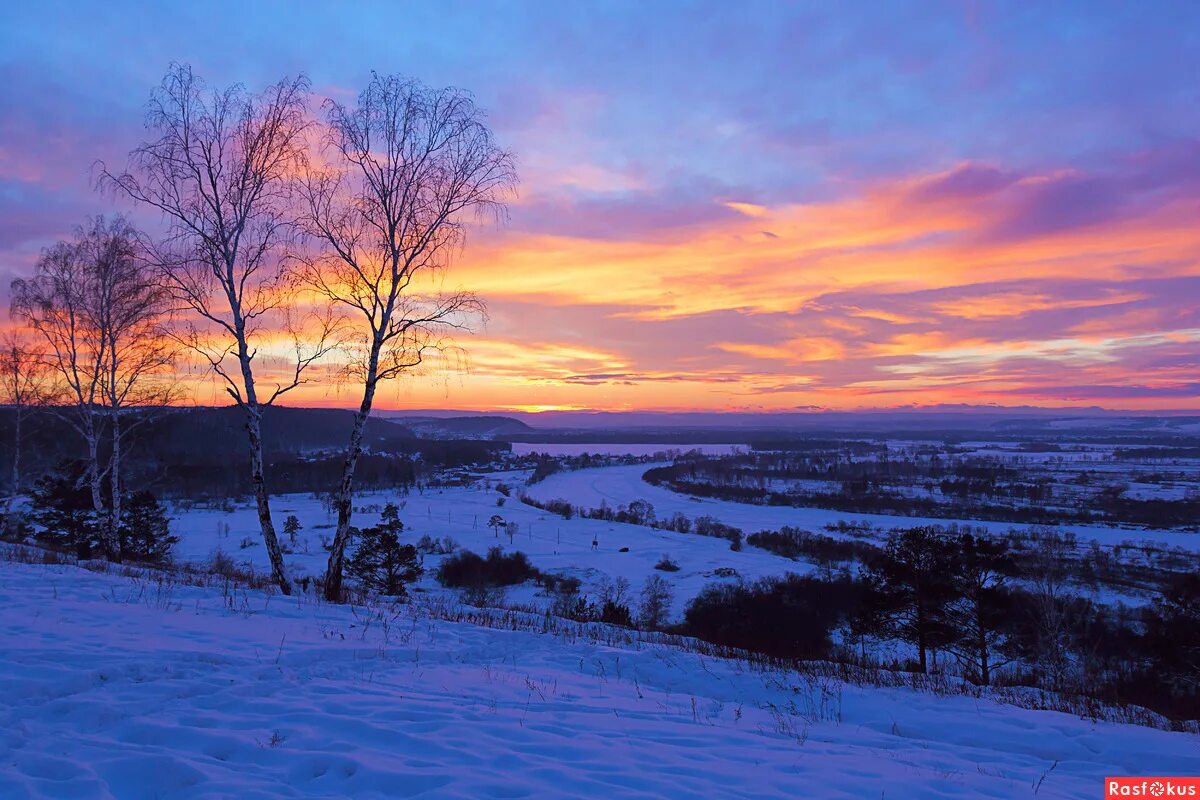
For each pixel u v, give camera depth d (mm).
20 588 10695
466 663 9508
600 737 6172
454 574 49250
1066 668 21906
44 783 4363
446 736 5770
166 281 14578
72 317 20672
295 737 5539
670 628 30125
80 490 29172
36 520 29750
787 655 13828
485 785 4715
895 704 9039
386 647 9547
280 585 14625
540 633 12547
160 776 4586
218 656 7773
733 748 6250
